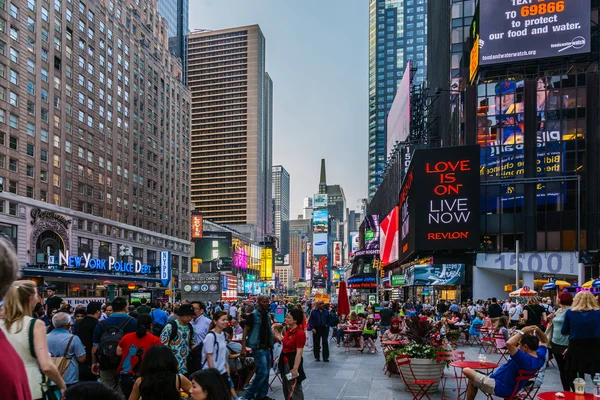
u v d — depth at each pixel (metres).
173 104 115.62
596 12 54.91
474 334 23.52
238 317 25.41
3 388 2.22
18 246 59.47
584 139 50.78
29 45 64.44
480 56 54.50
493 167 52.38
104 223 81.12
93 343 9.66
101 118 82.50
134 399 5.93
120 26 90.69
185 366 9.18
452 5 63.91
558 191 50.59
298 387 10.59
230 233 154.25
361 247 131.50
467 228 48.44
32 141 64.25
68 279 64.44
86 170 77.12
